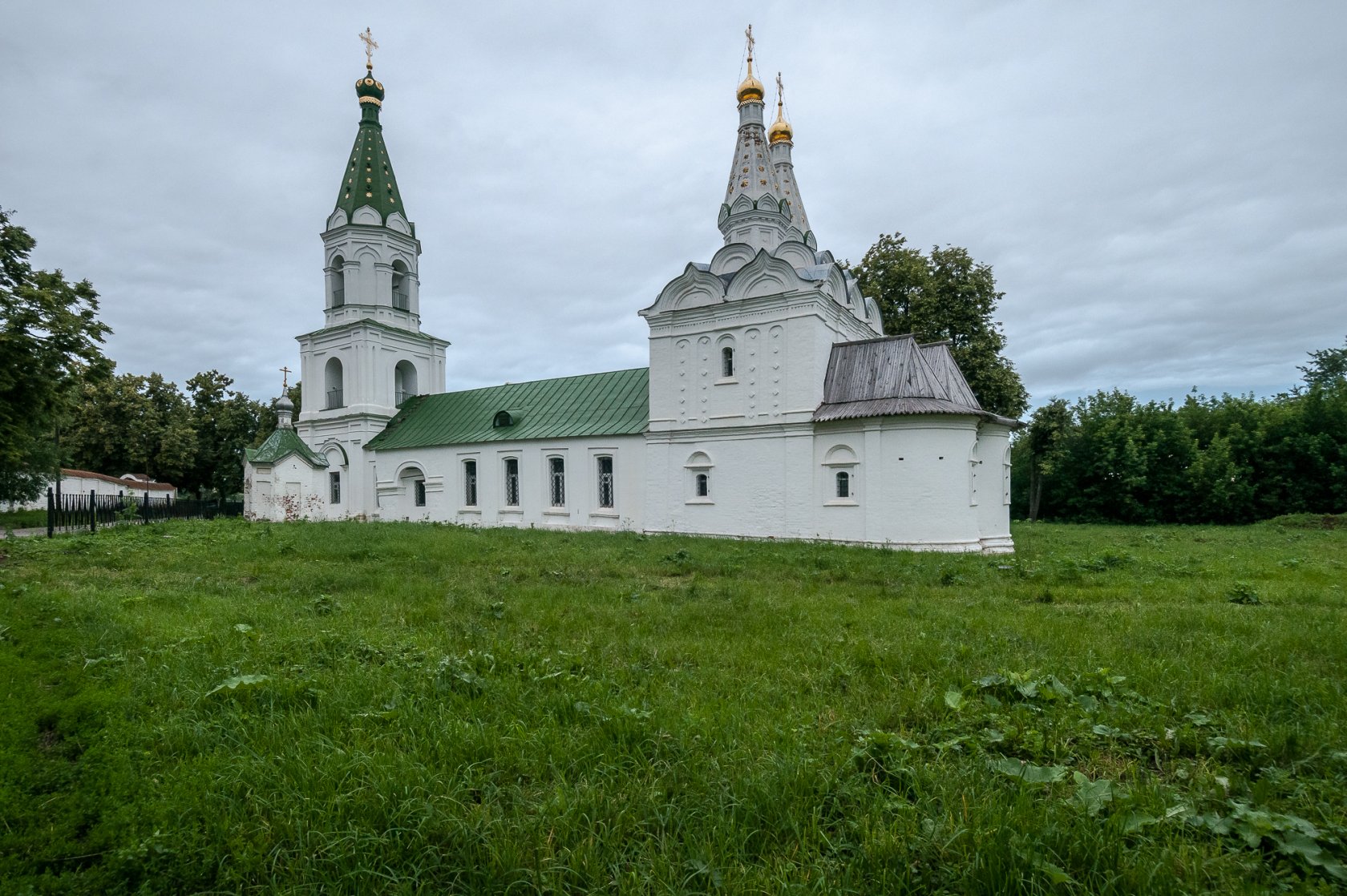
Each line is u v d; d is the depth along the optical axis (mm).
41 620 8734
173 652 7199
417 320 39375
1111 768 4664
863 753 4492
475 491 32250
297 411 58219
